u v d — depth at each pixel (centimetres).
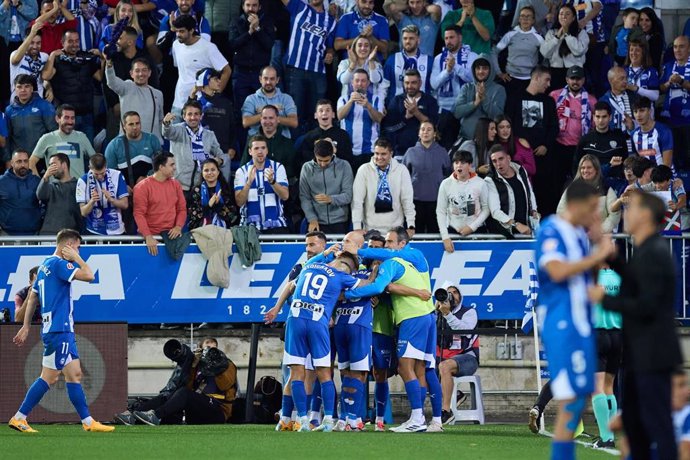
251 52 6469
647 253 2462
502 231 5631
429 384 4491
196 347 5588
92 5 6625
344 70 6266
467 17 6606
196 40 6306
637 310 2427
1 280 5441
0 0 6700
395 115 6162
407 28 6350
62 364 4353
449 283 5241
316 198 5581
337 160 5662
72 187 5606
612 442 3966
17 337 4481
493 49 6688
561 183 6262
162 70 6612
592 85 6838
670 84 6494
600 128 5941
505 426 5003
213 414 5106
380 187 5612
